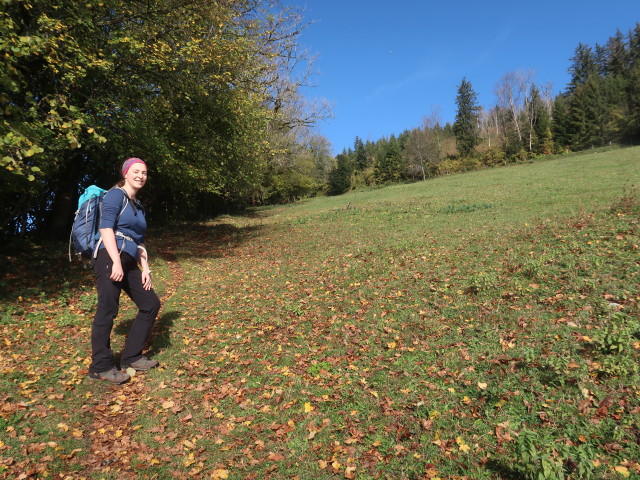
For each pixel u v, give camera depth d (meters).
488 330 5.23
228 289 8.62
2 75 6.68
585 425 3.22
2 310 6.54
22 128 6.95
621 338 4.05
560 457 2.81
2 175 7.96
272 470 3.15
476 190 26.14
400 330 5.64
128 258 4.54
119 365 5.05
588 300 5.62
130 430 3.70
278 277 9.33
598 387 3.70
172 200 24.53
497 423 3.42
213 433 3.67
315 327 6.09
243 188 25.20
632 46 100.56
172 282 9.39
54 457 3.24
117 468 3.17
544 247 8.64
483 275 7.16
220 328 6.25
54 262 9.76
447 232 12.36
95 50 9.97
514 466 2.88
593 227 9.66
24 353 5.23
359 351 5.15
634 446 2.94
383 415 3.75
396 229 14.44
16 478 2.95
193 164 16.31
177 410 4.00
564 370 3.95
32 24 8.88
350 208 23.84
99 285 4.46
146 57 11.20
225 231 20.03
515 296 6.16
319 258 10.96
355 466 3.12
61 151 9.91
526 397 3.71
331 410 3.92
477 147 100.06
